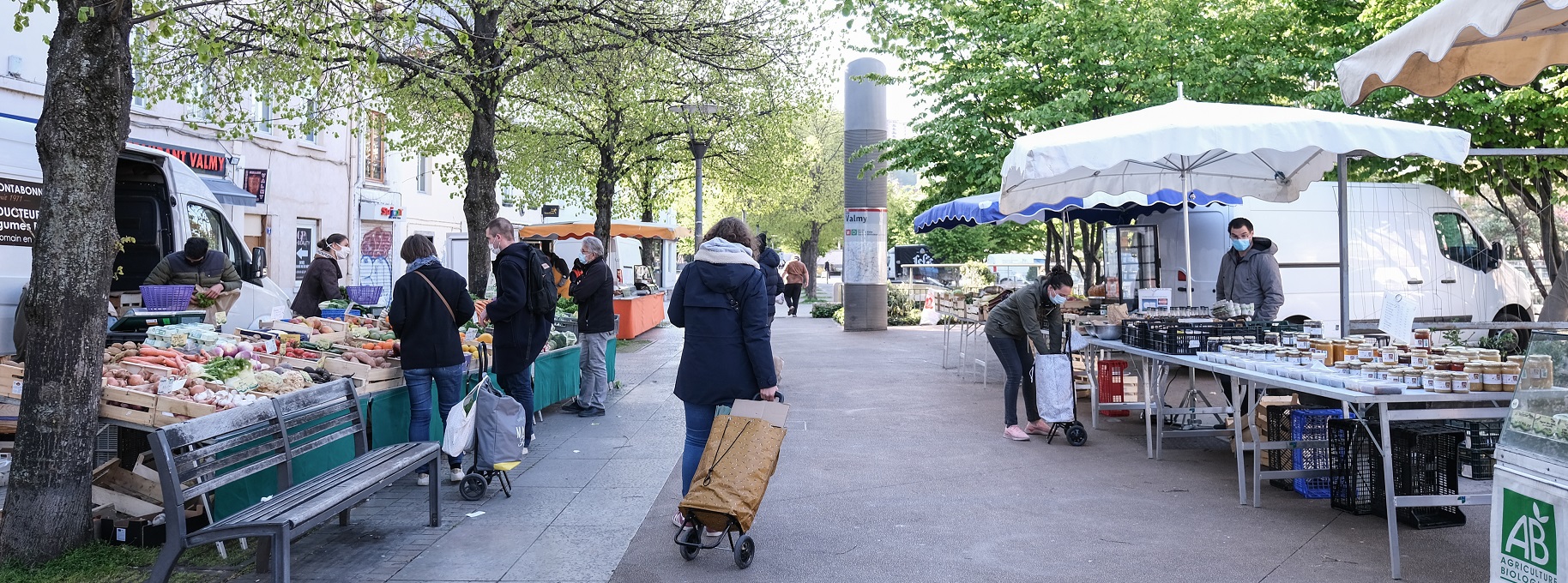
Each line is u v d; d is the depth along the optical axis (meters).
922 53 16.83
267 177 18.77
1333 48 14.71
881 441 8.27
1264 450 7.06
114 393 5.30
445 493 6.36
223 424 4.50
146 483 5.38
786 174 24.08
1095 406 8.68
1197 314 9.09
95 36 4.68
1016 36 15.98
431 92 13.59
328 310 9.38
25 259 7.75
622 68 12.57
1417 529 5.46
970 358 14.67
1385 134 6.70
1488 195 14.99
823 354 15.62
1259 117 6.88
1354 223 13.02
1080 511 5.98
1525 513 3.63
